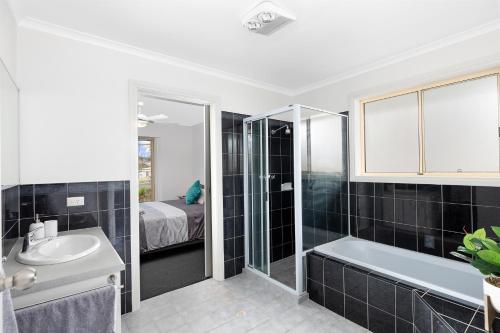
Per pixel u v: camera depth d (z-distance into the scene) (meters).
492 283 1.15
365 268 2.18
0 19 1.47
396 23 2.04
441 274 2.30
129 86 2.37
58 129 2.04
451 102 2.43
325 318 2.20
